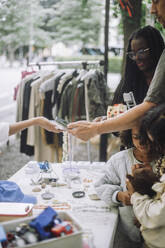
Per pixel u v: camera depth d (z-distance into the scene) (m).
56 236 0.88
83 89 2.96
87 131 1.36
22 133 3.19
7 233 0.92
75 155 4.26
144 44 1.78
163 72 1.29
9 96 7.52
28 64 3.39
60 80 2.96
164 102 1.29
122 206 1.41
